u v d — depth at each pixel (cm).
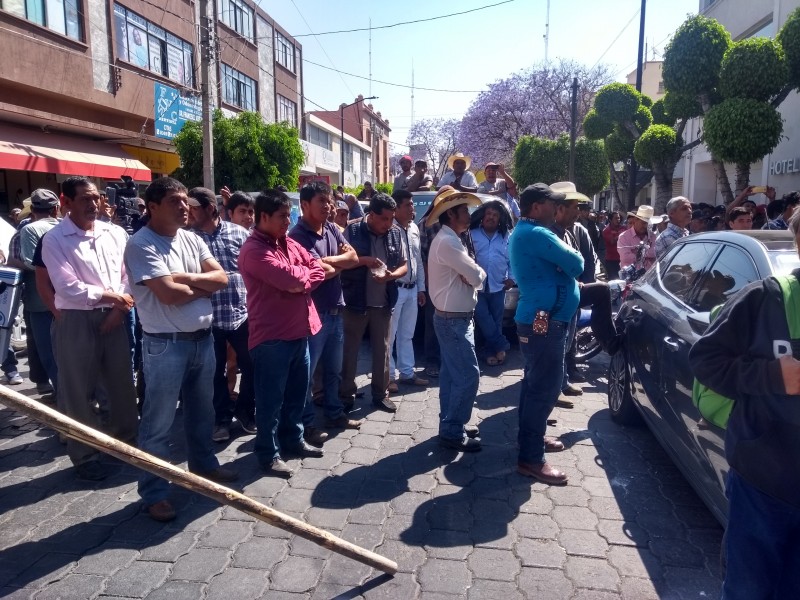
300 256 434
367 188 1365
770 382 187
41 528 349
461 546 334
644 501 385
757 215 895
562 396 593
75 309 412
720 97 1291
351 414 542
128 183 664
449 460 445
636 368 466
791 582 206
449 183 904
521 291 409
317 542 289
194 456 401
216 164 1923
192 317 367
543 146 2308
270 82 3108
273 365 410
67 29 1602
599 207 3853
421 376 657
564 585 300
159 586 296
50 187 1714
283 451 453
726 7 1830
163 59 2061
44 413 239
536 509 374
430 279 449
